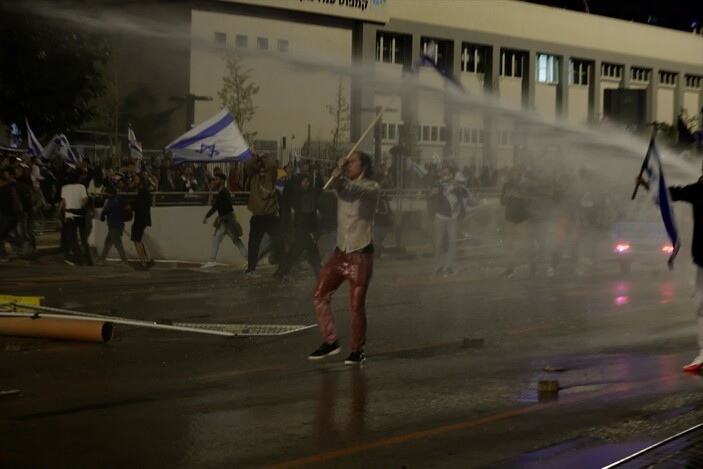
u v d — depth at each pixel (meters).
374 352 10.85
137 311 13.89
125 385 8.98
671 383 9.30
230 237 20.86
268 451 6.93
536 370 9.90
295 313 13.88
